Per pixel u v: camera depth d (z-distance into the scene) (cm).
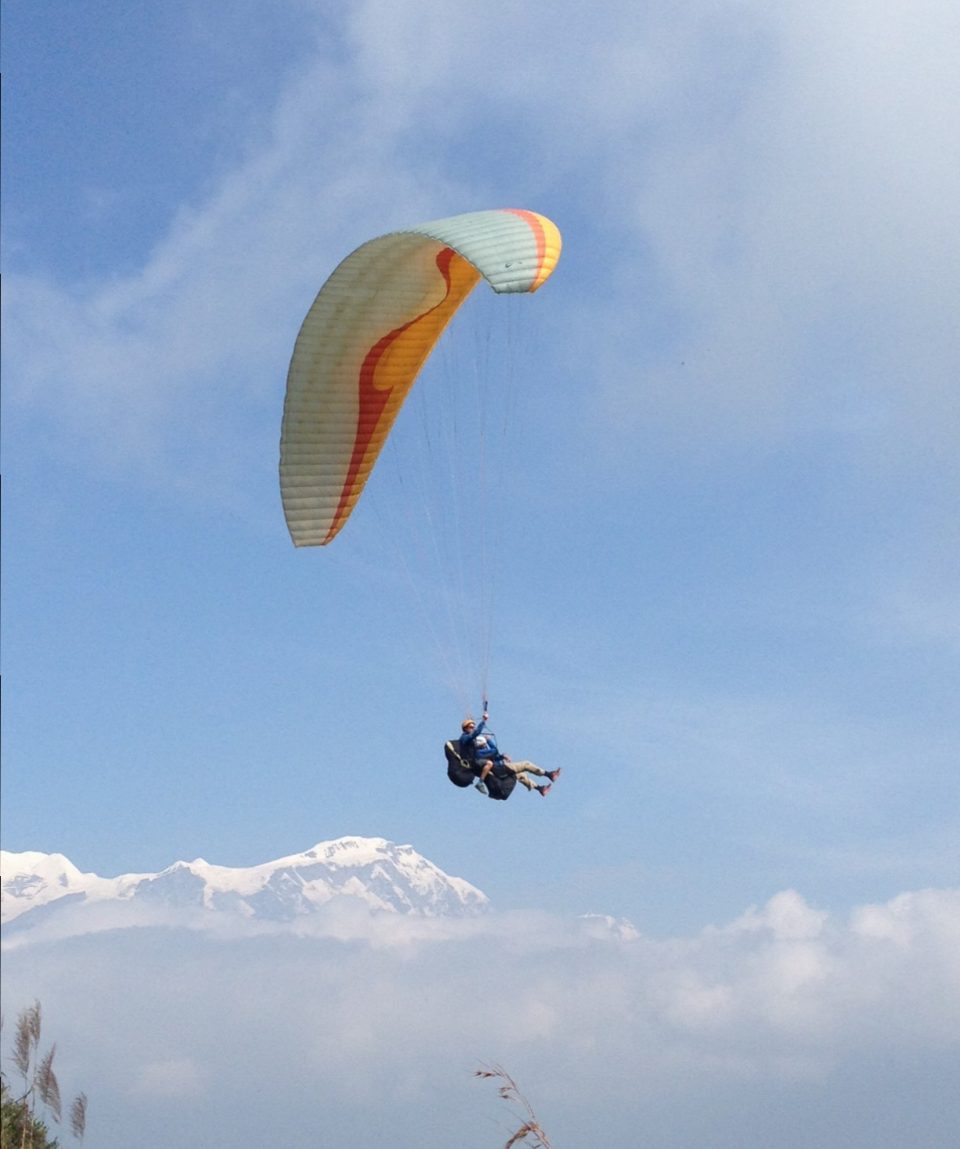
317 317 2205
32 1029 1595
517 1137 1298
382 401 2380
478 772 2006
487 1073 1336
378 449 2438
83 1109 1591
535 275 1986
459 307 2353
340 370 2303
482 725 2022
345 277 2150
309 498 2406
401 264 2173
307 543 2442
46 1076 1593
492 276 1938
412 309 2273
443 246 2170
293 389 2308
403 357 2352
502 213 2136
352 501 2456
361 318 2239
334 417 2355
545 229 2075
